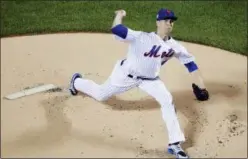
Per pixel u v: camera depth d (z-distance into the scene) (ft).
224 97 95.40
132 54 79.36
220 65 110.11
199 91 92.48
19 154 75.56
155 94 78.48
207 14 141.38
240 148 79.00
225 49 118.73
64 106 89.92
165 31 77.36
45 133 81.51
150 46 76.54
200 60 112.57
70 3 147.54
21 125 83.61
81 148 77.71
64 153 76.23
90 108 89.56
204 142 80.64
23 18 136.26
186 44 121.08
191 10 143.95
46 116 86.53
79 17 137.39
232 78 103.91
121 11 78.54
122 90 83.10
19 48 117.39
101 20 135.23
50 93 94.79
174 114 76.59
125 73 80.59
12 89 96.22
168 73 105.19
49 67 107.24
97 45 119.75
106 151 77.10
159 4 148.05
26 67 106.83
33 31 127.54
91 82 88.58
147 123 85.30
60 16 138.10
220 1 150.20
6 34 125.39
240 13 142.51
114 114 87.86
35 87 96.94
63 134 81.41
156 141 80.23
